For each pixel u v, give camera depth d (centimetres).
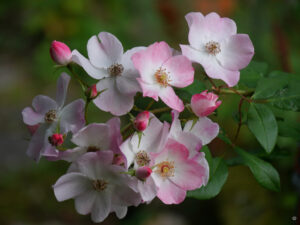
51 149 38
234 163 46
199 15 41
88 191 38
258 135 41
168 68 39
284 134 45
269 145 41
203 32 42
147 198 37
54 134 37
